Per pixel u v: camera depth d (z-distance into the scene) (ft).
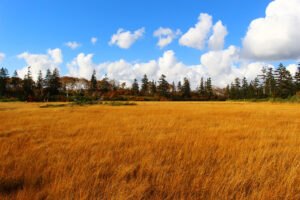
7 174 8.52
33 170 9.08
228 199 7.02
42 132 19.36
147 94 312.29
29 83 246.47
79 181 7.80
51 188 7.43
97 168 9.30
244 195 7.15
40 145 13.87
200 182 7.95
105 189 7.29
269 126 24.17
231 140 15.51
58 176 8.38
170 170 9.30
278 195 7.04
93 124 25.17
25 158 10.55
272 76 218.18
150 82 347.56
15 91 225.15
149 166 9.59
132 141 15.56
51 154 11.67
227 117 34.88
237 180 7.82
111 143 14.73
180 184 7.69
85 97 97.40
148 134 18.80
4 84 220.64
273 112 46.34
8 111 46.78
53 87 246.47
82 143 14.55
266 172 9.02
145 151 12.48
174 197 6.98
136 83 328.90
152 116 36.11
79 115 37.27
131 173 8.90
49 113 41.24
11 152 12.09
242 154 11.43
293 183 7.73
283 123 27.14
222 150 12.58
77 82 306.14
